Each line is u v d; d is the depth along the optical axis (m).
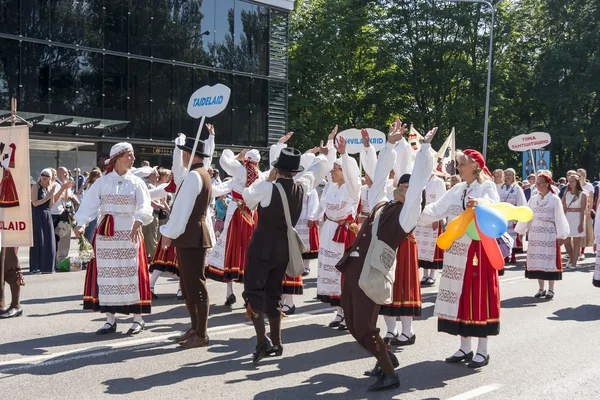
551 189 9.80
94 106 21.94
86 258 7.00
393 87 37.81
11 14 19.95
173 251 9.33
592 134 39.09
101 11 21.95
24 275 11.48
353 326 5.36
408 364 6.18
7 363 5.91
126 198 6.93
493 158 39.78
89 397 5.04
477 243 6.07
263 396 5.13
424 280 11.21
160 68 23.56
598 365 6.17
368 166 6.84
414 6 36.75
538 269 9.77
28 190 7.78
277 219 6.02
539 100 39.12
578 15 39.22
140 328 7.24
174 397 5.07
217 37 25.16
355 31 36.78
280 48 27.33
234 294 9.77
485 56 37.94
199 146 6.60
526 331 7.61
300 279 8.37
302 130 35.25
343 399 5.11
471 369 6.02
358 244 5.36
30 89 20.44
